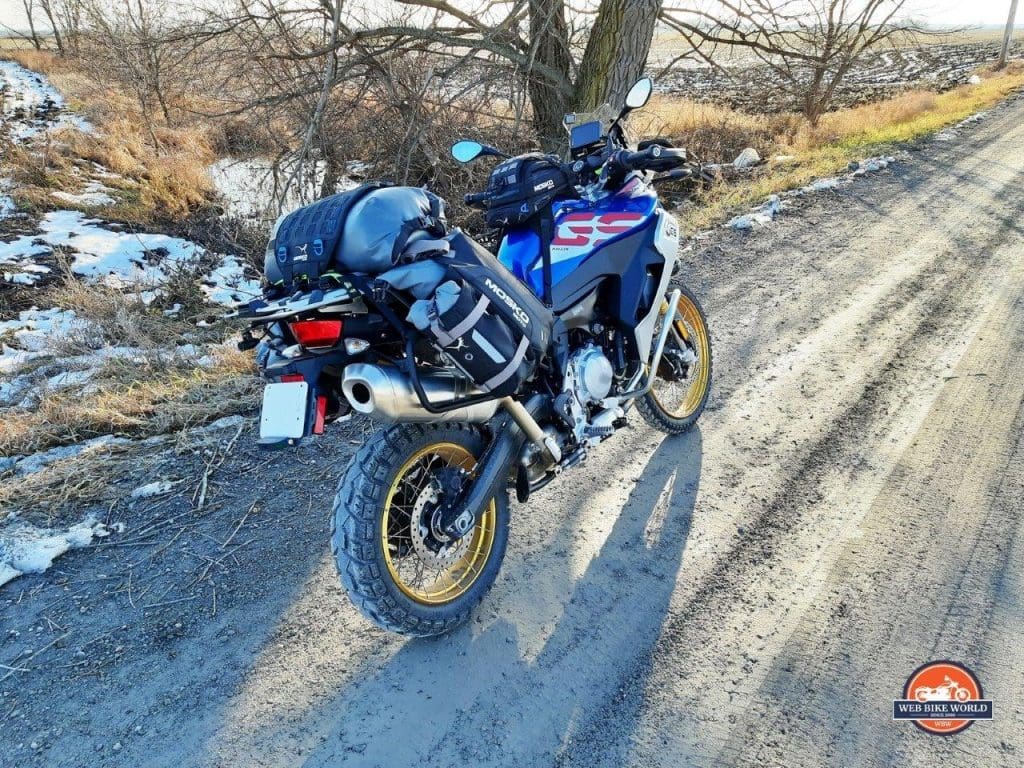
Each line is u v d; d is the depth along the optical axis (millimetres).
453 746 2521
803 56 10852
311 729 2607
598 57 9000
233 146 15547
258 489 3996
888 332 5512
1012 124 16141
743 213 9219
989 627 2838
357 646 2957
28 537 3625
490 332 2660
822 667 2730
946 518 3459
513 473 3113
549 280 3232
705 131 16375
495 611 3098
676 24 9828
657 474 3963
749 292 6531
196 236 10875
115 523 3766
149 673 2869
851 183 10570
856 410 4465
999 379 4664
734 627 2945
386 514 2682
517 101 9516
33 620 3160
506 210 3307
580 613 3062
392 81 9625
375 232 2447
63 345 6391
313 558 3461
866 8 12180
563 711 2633
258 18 9188
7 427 4738
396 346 2693
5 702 2764
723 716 2574
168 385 5426
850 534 3410
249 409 4875
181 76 10039
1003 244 7410
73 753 2553
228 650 2963
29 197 11617
